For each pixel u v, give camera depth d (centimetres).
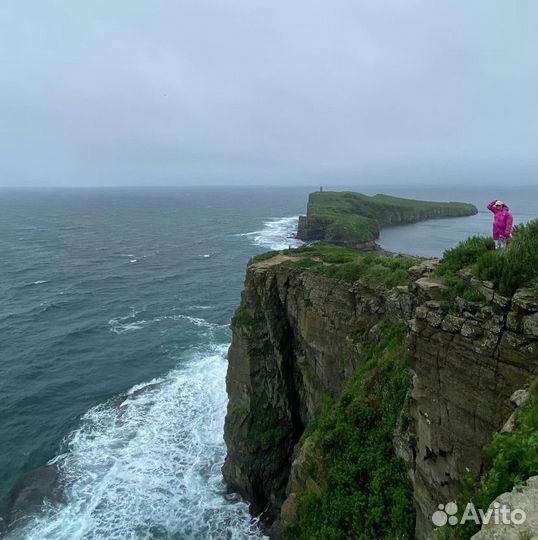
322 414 2438
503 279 1056
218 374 4484
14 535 2600
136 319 6244
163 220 19475
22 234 14412
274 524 2569
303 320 2908
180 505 2820
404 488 1427
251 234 14362
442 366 1158
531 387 908
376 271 2530
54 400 4069
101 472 3095
